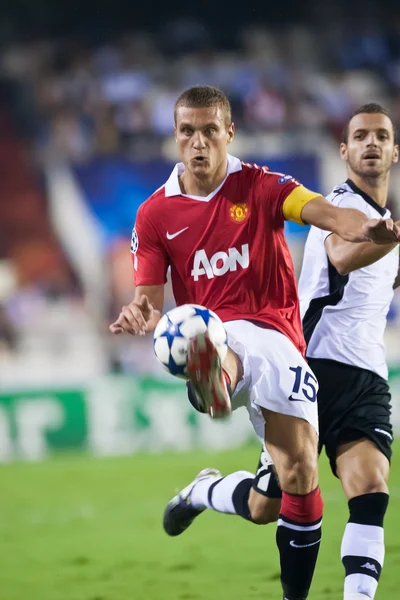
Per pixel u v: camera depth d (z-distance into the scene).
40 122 81.44
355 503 16.27
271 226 15.66
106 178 77.00
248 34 88.94
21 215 76.38
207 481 19.64
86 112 81.38
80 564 23.09
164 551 24.56
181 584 20.05
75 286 72.62
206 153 15.31
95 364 66.88
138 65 85.56
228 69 84.81
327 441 17.39
